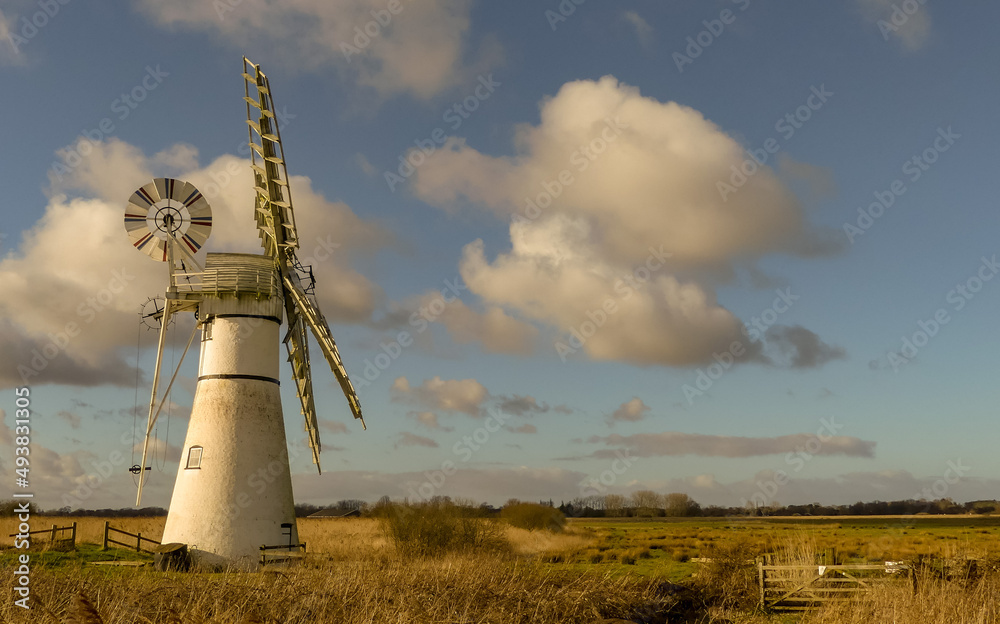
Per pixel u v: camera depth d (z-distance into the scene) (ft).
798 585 69.21
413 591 52.13
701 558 111.45
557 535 184.24
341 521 219.61
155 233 101.24
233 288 100.01
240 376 99.04
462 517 110.42
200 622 43.11
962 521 397.60
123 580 57.16
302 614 47.67
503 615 51.42
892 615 51.98
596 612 55.77
